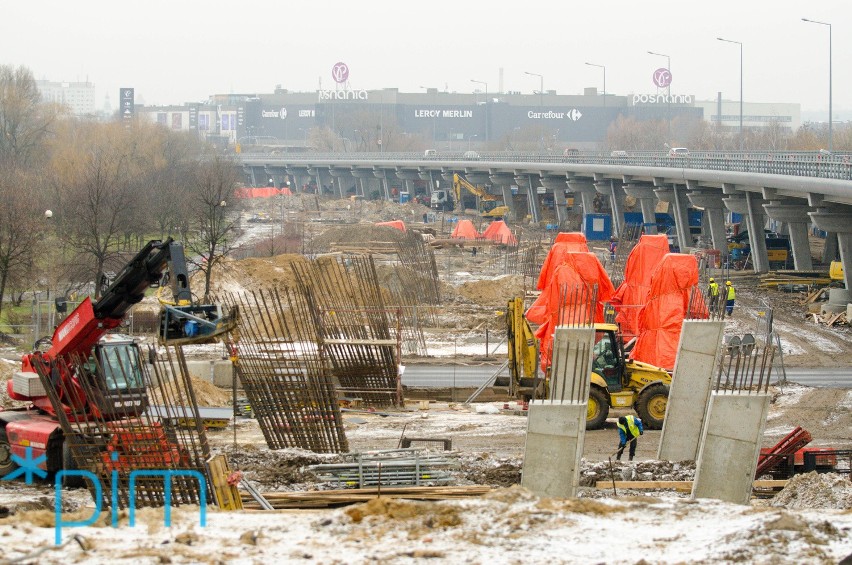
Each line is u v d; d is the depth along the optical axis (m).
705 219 183.75
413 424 56.09
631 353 68.12
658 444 50.84
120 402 39.78
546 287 68.88
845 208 112.88
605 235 186.00
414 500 33.81
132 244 147.50
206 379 65.00
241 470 41.38
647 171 171.62
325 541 27.50
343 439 48.50
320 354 49.91
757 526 27.25
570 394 42.06
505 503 30.47
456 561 25.55
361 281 75.06
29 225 103.88
